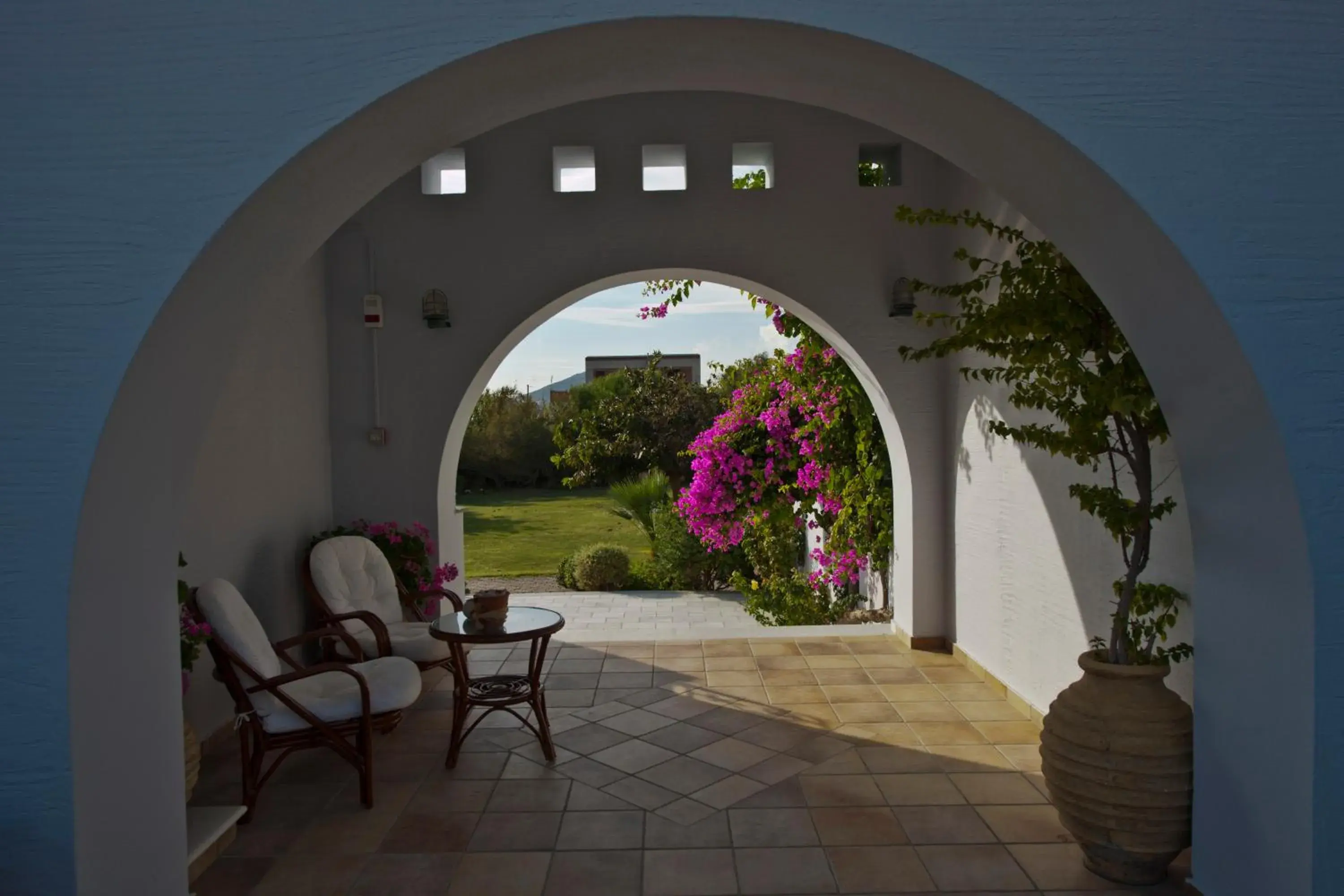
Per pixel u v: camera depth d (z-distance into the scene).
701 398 13.83
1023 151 2.27
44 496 1.99
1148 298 2.35
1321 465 2.11
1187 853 2.98
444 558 5.78
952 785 3.58
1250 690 2.34
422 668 4.35
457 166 5.67
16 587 1.98
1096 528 3.65
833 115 5.44
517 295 5.50
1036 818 3.28
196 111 2.02
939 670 5.16
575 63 2.25
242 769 3.35
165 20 2.02
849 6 2.05
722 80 2.44
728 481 7.60
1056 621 4.03
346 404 5.56
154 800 2.34
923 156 5.48
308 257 2.55
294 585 5.00
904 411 5.55
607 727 4.30
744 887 2.83
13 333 2.01
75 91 2.01
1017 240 4.21
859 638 5.91
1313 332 2.11
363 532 5.33
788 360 7.09
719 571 10.15
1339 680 2.10
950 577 5.52
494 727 4.32
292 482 5.00
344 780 3.71
